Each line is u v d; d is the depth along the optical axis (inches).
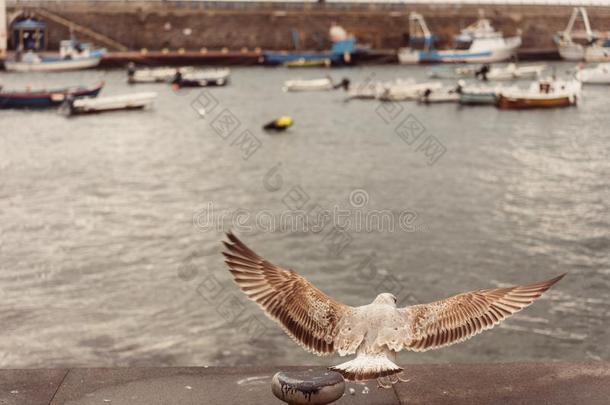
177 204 1465.3
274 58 5157.5
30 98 2947.8
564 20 4451.3
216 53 5260.8
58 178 1717.5
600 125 2427.4
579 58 4037.9
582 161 1860.2
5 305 865.5
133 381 269.6
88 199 1499.8
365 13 5398.6
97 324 806.5
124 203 1467.8
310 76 4581.7
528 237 1194.0
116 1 5162.4
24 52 4840.1
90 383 268.4
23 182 1663.4
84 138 2348.7
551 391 261.7
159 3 5280.5
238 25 5428.2
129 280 964.6
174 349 749.3
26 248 1121.4
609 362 285.3
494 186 1600.6
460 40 4571.9
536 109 2795.3
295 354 742.5
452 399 255.9
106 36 5177.2
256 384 266.7
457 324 155.3
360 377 144.6
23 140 2295.8
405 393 259.8
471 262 1075.9
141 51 5123.0
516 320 811.4
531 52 4458.7
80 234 1210.0
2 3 4589.1
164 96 3575.3
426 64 4909.0
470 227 1263.5
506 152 2020.2
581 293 904.3
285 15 5472.4
